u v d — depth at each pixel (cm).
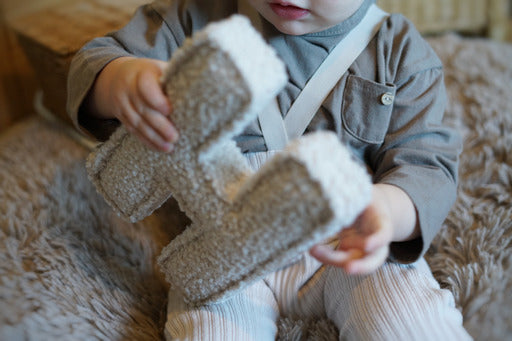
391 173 66
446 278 70
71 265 71
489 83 110
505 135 94
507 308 62
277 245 47
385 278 63
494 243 73
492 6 145
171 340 62
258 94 42
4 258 69
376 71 71
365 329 58
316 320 69
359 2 66
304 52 71
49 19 106
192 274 59
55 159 97
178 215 82
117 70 59
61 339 59
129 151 56
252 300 64
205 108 45
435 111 71
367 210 52
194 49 44
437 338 56
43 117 114
